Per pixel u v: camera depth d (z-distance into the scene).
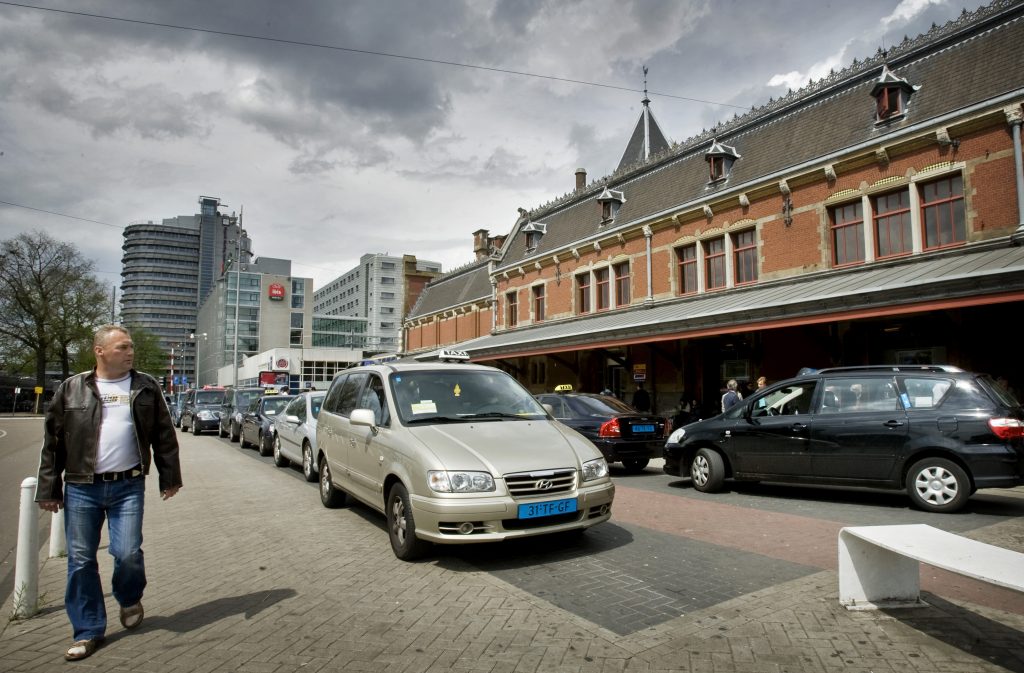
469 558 5.45
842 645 3.52
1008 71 12.62
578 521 5.32
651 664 3.33
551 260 25.59
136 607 4.00
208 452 16.61
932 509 7.02
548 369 25.61
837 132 15.79
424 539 5.09
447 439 5.46
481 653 3.51
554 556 5.47
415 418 6.00
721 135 19.69
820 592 4.39
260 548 6.07
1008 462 6.63
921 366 7.57
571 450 5.55
